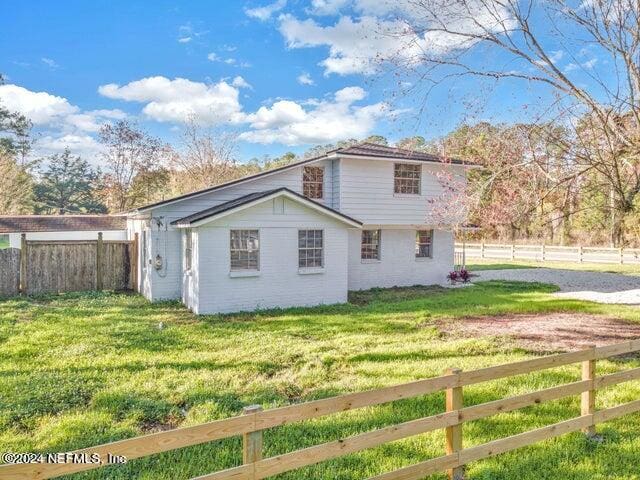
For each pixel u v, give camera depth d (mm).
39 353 7934
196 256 12383
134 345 8594
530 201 8328
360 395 3402
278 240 13375
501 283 19484
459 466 3867
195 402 5727
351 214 16609
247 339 9242
